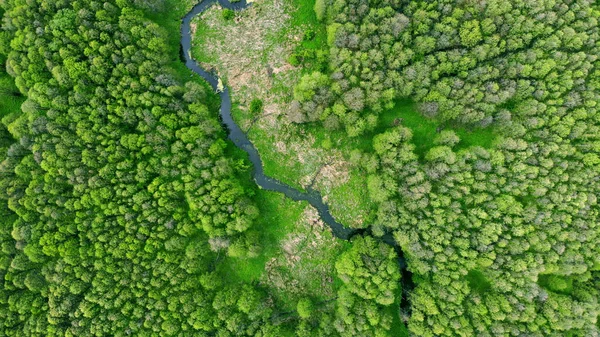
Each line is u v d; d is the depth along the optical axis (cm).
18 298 5897
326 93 6341
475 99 6094
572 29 5841
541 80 6072
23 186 6069
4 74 6569
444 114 6328
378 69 6297
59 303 5925
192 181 6234
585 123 5938
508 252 6044
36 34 6100
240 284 6650
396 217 6238
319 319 6488
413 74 6134
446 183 6169
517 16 5925
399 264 6650
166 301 6109
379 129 6669
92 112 6116
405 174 6244
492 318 5919
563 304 5862
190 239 6406
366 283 6128
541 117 6084
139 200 6103
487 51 6044
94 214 6125
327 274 6712
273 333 6209
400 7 6275
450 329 5953
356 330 6134
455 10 5956
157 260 6150
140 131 6338
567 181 6041
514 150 6134
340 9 6325
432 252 6141
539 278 6291
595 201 5884
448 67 6106
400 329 6475
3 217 6038
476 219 6066
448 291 6066
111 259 6016
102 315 5956
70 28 6112
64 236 5953
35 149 5994
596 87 5931
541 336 5738
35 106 6122
